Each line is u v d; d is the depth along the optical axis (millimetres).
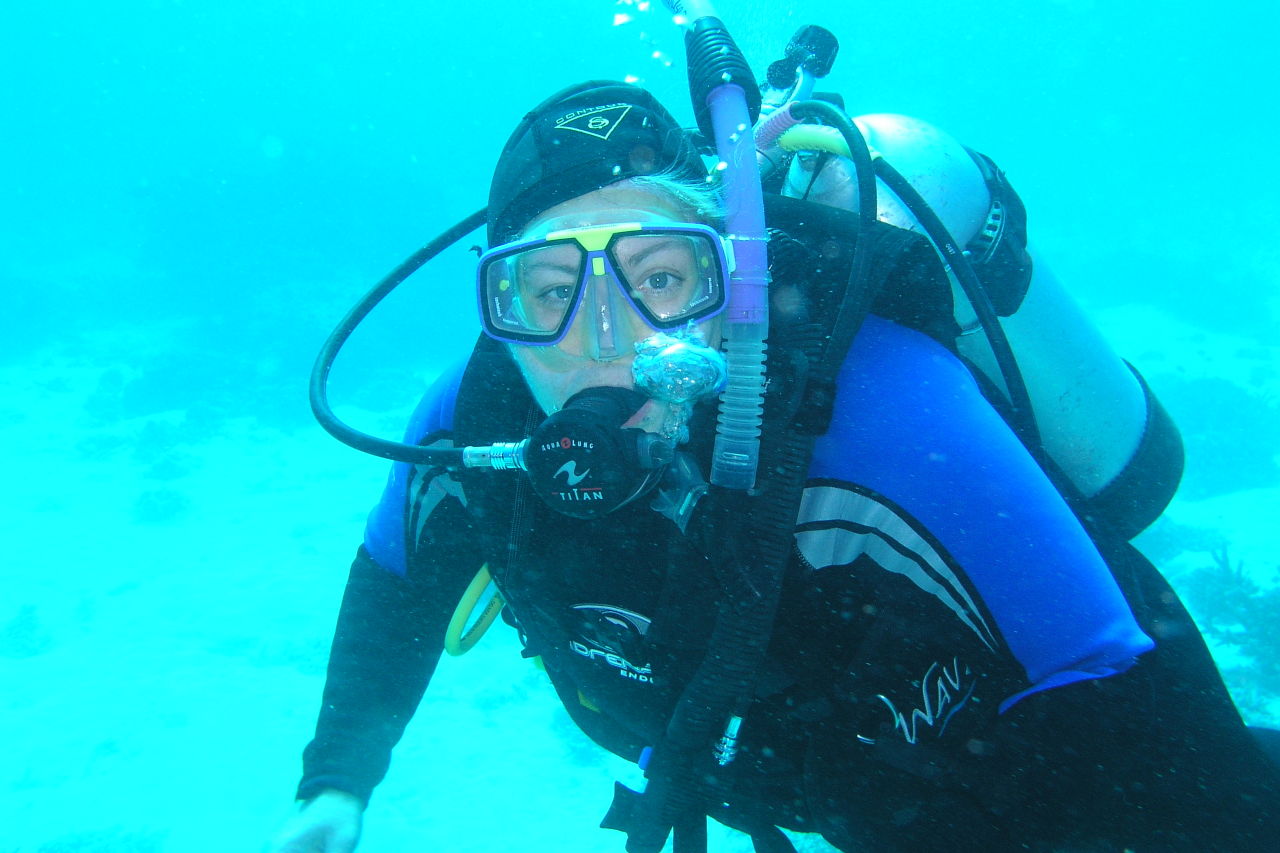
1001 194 1784
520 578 1392
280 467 17812
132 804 7477
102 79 57562
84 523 15078
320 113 54500
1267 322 22500
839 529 1161
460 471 1468
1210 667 1285
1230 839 1004
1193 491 11758
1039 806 1081
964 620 1102
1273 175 37656
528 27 55938
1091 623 1054
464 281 27844
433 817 7098
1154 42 53625
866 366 1201
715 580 1213
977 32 59844
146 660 10094
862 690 1146
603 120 1347
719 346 1307
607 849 6645
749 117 1239
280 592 11891
